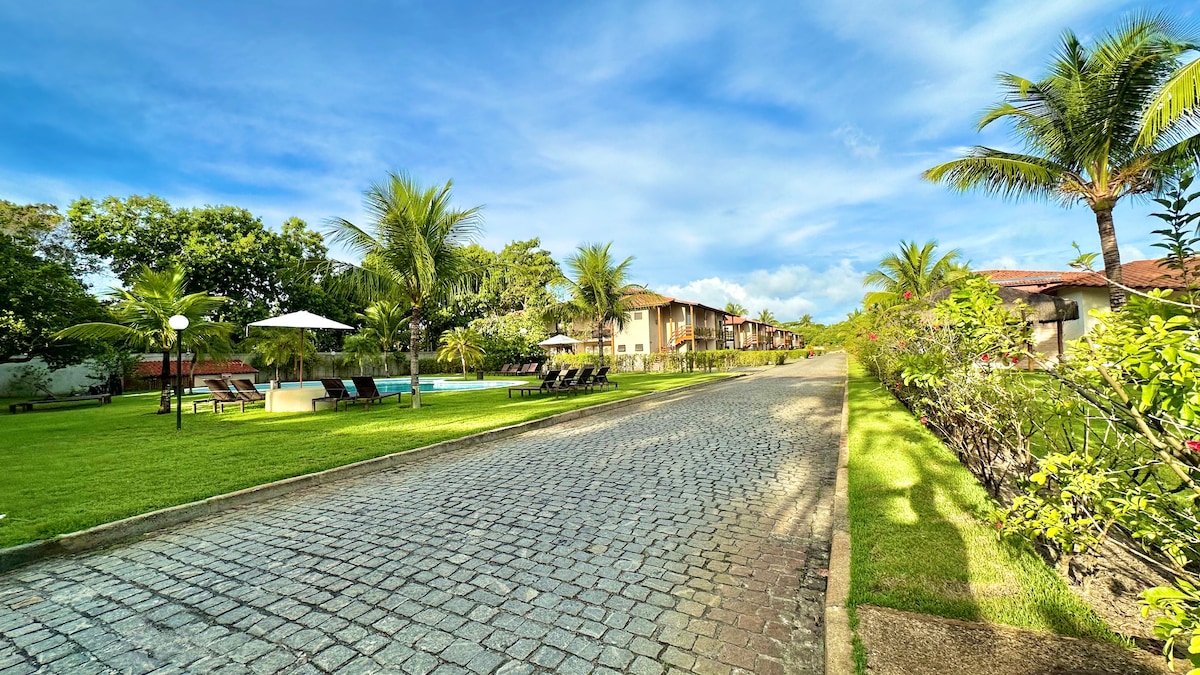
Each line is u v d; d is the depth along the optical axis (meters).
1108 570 2.64
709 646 2.40
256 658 2.36
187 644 2.48
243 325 27.64
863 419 8.24
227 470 5.79
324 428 9.12
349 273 12.65
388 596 2.96
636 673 2.20
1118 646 2.06
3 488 5.07
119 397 18.41
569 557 3.48
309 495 5.17
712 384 18.72
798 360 51.94
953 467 4.85
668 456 6.63
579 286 25.34
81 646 2.47
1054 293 19.50
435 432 8.36
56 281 17.05
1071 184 11.91
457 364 34.44
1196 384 1.35
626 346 40.81
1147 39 9.88
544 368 27.02
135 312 12.59
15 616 2.78
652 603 2.82
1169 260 2.82
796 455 6.52
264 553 3.66
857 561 2.99
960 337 3.83
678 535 3.86
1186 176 2.63
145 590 3.09
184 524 4.34
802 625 2.57
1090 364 1.89
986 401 3.65
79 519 4.09
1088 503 2.29
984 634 2.20
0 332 15.29
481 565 3.37
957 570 2.79
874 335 12.03
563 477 5.67
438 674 2.21
